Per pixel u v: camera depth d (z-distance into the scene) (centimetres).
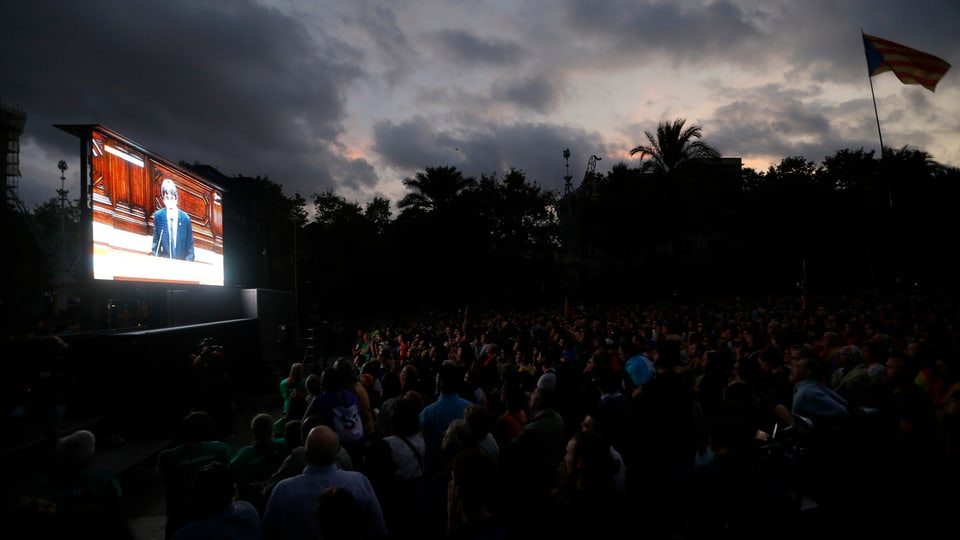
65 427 962
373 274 4828
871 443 452
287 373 2211
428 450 527
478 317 2911
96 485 429
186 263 1608
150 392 1080
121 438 1038
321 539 353
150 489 840
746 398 514
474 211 4819
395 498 479
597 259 5281
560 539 276
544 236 5231
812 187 4678
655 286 4866
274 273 3666
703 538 268
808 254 4572
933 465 403
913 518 403
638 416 482
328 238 4788
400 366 1098
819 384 533
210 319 1950
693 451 466
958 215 3956
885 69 1673
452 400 545
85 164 1116
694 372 873
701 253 5088
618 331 1100
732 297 4319
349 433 576
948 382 609
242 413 1546
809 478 460
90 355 1073
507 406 579
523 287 5122
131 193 1288
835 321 1202
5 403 832
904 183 4244
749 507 262
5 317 1511
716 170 4056
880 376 630
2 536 200
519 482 463
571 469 314
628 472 476
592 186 4747
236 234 2836
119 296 1808
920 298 3073
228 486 329
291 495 361
